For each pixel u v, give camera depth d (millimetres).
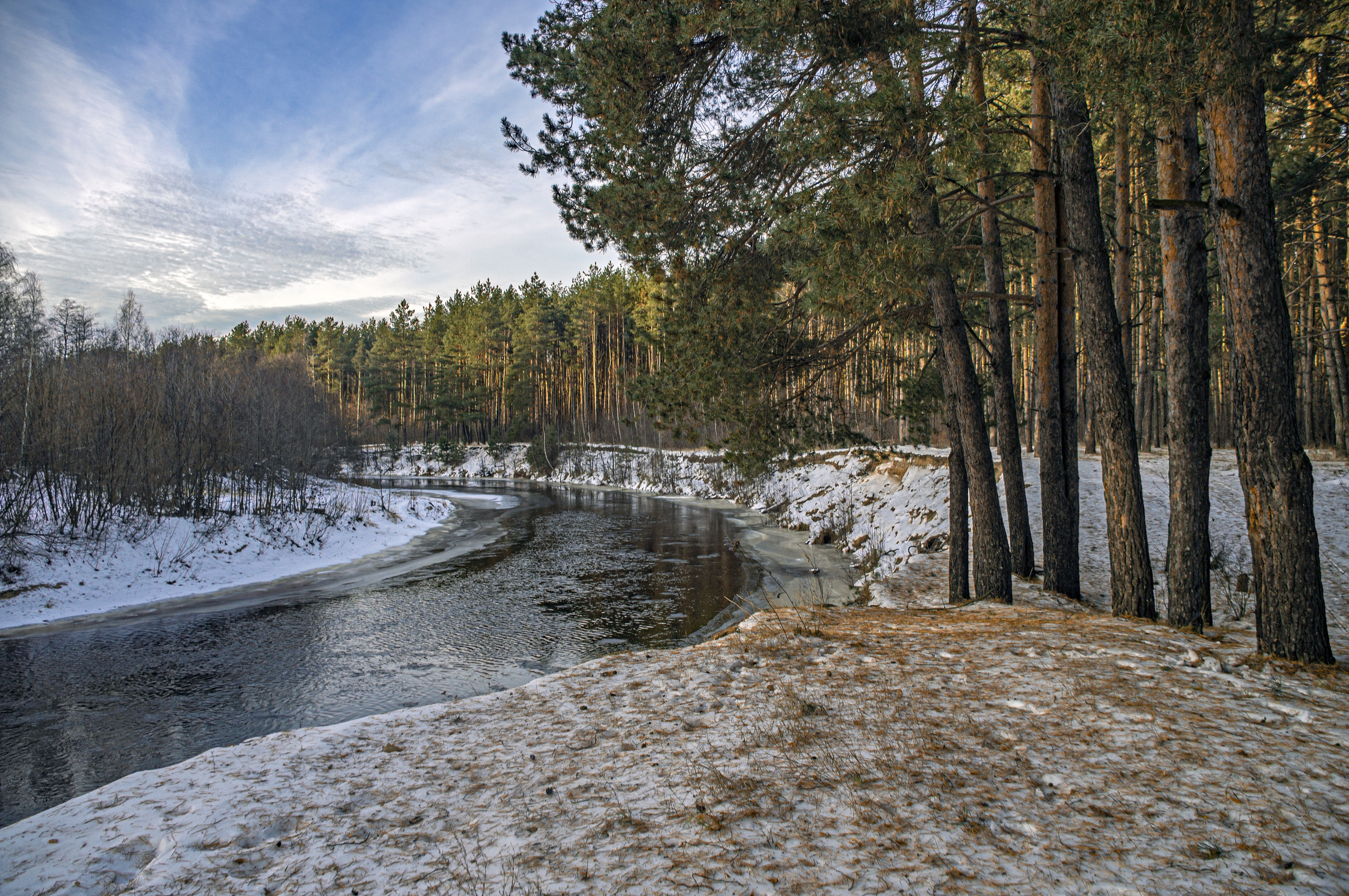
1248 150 5391
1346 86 11594
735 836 3008
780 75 8922
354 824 3420
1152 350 22984
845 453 31328
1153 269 21469
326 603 16047
